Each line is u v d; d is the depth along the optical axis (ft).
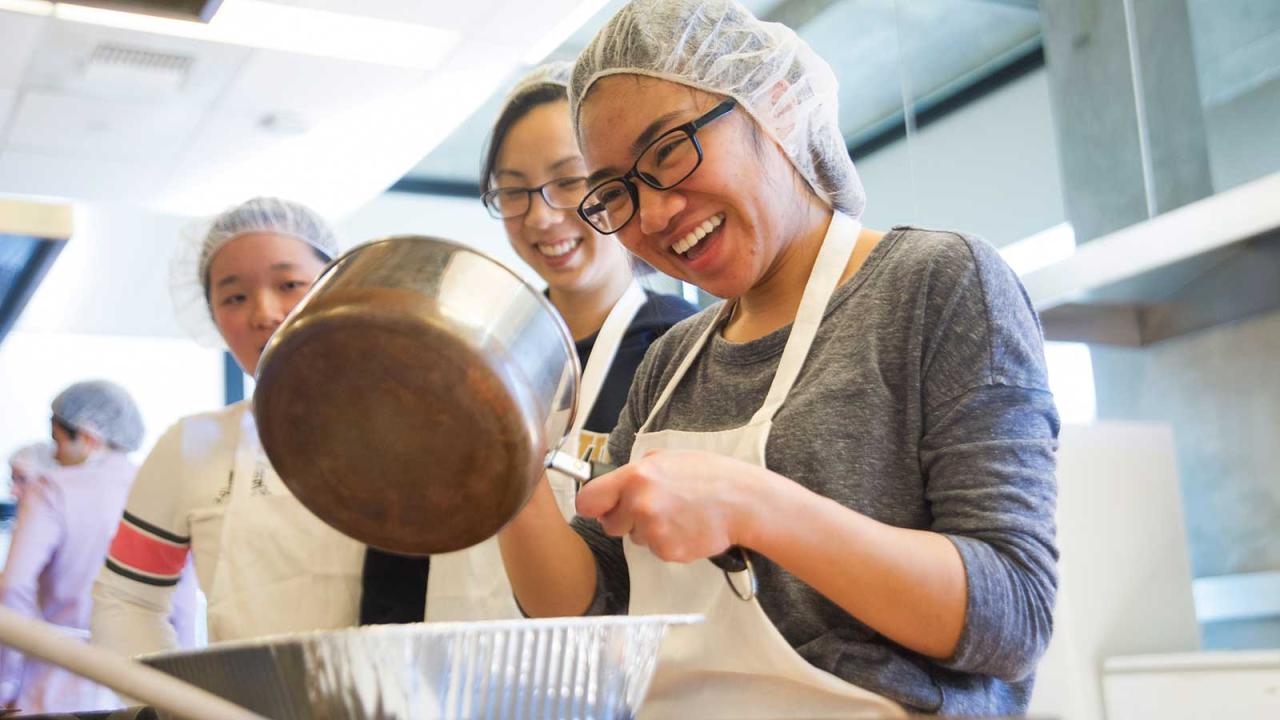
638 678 2.36
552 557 3.37
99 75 14.06
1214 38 9.80
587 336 5.86
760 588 3.12
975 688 2.95
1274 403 8.95
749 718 2.89
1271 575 8.73
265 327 6.05
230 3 12.57
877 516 3.02
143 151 16.58
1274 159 9.37
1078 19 10.60
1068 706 6.92
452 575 5.35
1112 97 10.36
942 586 2.64
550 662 2.16
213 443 6.09
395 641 1.97
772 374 3.39
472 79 14.87
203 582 5.94
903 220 15.51
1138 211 10.18
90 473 10.23
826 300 3.31
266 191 18.47
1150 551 7.46
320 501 2.55
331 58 13.97
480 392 2.35
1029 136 13.73
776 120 3.32
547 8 13.12
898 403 3.08
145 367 21.95
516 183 5.72
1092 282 8.00
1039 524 2.84
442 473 2.44
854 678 2.87
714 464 2.62
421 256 2.43
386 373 2.36
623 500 2.55
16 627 1.46
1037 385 3.00
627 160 3.36
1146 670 6.70
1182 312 9.09
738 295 3.45
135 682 1.51
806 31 14.48
